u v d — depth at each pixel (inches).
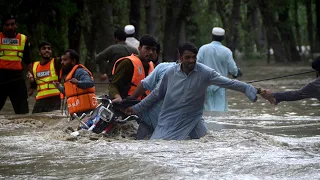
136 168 725.9
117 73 1035.9
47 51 1364.4
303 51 5565.9
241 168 718.5
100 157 796.6
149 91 1055.0
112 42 2792.8
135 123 1065.5
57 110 1369.3
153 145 882.8
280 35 4298.7
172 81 971.9
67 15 2361.0
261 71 3314.5
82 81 1117.1
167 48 3558.1
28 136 987.3
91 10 2753.4
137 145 883.4
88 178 688.4
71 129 1021.8
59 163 767.1
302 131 1078.4
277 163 743.1
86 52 2972.4
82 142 915.4
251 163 744.3
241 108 1517.0
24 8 2268.7
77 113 1133.1
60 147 874.8
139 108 983.0
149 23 3272.6
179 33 3570.4
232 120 1254.3
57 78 1365.7
